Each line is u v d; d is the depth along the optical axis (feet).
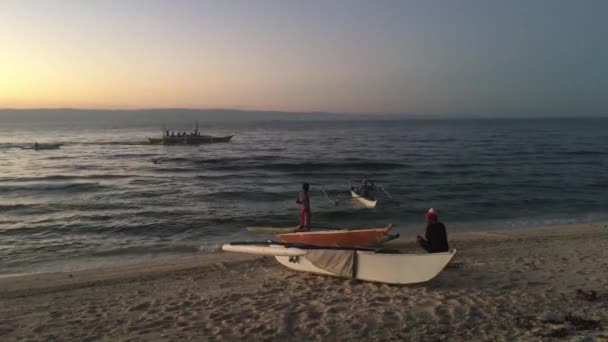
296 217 58.13
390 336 19.02
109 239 47.26
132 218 57.88
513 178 96.07
